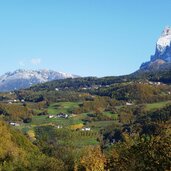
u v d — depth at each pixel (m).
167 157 51.16
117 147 61.12
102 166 64.12
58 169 105.94
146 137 56.25
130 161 56.28
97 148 70.88
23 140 169.12
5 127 166.38
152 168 52.19
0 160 123.25
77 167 69.19
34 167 107.88
